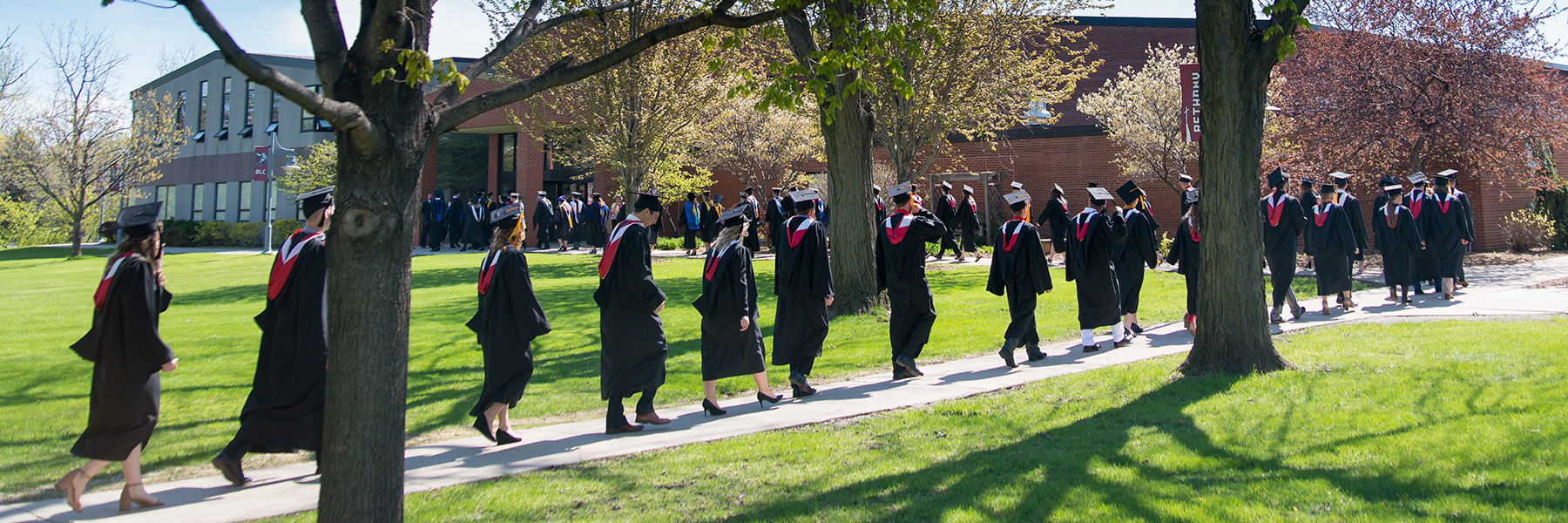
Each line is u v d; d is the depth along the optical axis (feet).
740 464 15.78
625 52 11.92
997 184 92.68
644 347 18.95
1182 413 17.66
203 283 59.36
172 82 144.97
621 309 18.90
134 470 13.97
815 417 19.72
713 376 20.45
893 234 24.31
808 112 63.16
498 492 14.28
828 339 32.24
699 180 91.30
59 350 32.58
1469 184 66.08
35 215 124.77
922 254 24.41
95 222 120.16
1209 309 21.62
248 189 132.05
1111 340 30.17
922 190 95.09
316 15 10.36
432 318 39.52
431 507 13.51
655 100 62.90
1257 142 21.33
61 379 26.81
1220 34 20.93
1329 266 32.83
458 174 123.24
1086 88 98.63
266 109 130.62
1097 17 98.73
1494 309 31.91
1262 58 20.88
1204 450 14.94
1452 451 13.82
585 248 93.09
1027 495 12.90
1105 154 89.81
